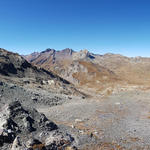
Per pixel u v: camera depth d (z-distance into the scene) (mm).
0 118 24734
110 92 136000
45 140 22516
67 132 28750
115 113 55656
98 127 37688
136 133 34500
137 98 94125
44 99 65812
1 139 19266
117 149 25219
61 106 62844
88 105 68875
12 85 66312
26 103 55781
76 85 185375
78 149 22984
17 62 121750
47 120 29031
